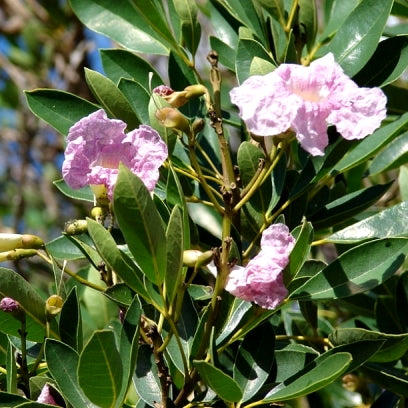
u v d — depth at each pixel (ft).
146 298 2.20
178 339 2.21
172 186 2.47
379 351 2.42
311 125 2.15
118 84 2.70
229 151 2.68
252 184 2.42
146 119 2.68
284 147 2.34
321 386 2.12
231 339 2.29
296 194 2.59
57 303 2.36
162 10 2.78
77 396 2.18
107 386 2.07
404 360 2.70
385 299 2.76
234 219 2.57
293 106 2.15
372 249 2.35
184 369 2.28
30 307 2.39
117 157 2.25
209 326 2.21
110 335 2.00
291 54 2.66
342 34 2.68
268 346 2.30
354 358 2.23
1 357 2.55
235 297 2.29
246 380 2.27
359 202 2.72
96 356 2.01
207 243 2.79
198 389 2.48
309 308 2.69
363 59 2.64
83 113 2.69
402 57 2.66
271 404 2.30
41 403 2.12
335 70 2.21
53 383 2.31
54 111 2.69
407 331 2.72
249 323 2.27
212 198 2.37
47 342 2.20
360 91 2.21
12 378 2.27
